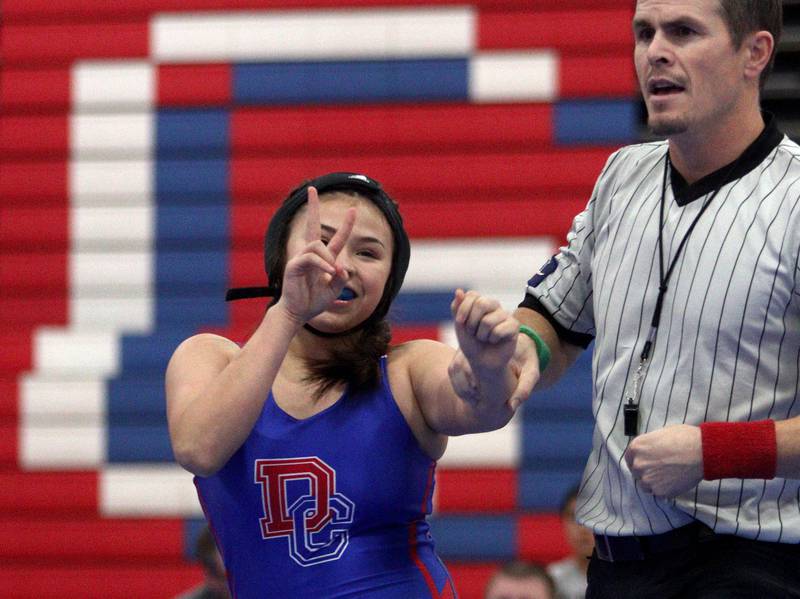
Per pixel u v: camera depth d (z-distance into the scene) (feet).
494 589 37.29
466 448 48.57
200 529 48.98
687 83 19.10
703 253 19.25
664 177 20.35
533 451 48.34
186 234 51.03
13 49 52.29
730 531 19.08
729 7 18.93
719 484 19.04
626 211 20.58
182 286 50.88
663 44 19.21
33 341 50.44
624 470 19.71
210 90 51.37
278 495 18.86
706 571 19.35
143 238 51.13
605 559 20.57
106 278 50.98
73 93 51.83
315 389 19.19
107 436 49.78
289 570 18.88
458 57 50.60
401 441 19.16
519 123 50.26
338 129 50.85
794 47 48.85
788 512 19.06
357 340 19.52
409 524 19.48
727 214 19.29
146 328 50.55
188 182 51.19
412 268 49.67
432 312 49.42
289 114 51.06
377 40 50.80
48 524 49.44
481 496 48.24
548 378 22.15
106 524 49.34
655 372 19.43
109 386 49.85
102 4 52.08
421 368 19.30
